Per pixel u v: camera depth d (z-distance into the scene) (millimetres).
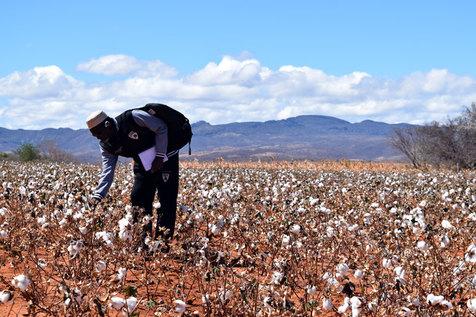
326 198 10648
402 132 35969
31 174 14492
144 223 5441
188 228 5676
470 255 4988
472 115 35000
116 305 3871
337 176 19609
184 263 5426
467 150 34188
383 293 4449
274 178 16438
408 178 19406
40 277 4988
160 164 6238
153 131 6246
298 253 5723
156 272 5477
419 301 4348
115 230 5711
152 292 5176
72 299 4020
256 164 33812
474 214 8055
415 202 11055
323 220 7363
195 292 5258
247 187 12477
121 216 6367
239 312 4336
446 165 34438
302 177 18016
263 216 7320
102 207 6258
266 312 4285
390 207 9156
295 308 4391
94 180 11562
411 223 6473
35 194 7336
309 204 8859
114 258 5320
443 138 34656
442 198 10609
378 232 6816
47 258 5852
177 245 5641
